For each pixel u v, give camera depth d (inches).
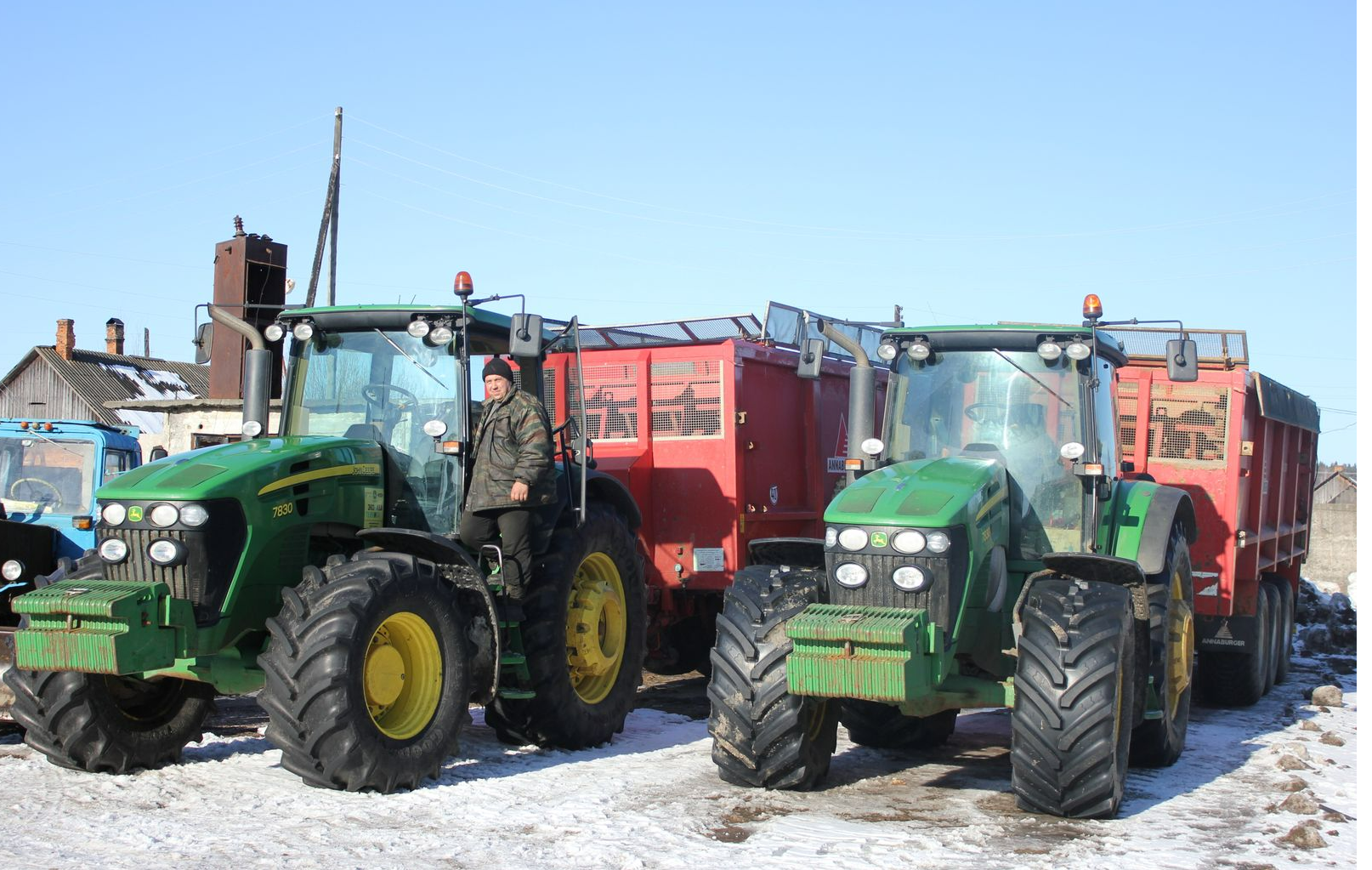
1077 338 279.0
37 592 235.1
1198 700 401.1
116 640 228.8
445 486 287.7
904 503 240.1
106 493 246.4
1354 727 348.5
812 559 264.8
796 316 437.7
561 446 313.1
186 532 240.4
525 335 283.3
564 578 294.7
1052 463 276.4
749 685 241.4
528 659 286.5
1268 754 298.0
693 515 389.7
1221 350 392.2
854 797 246.7
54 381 1508.4
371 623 240.7
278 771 258.5
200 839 206.1
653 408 396.8
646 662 424.8
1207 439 378.9
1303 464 505.0
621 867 192.9
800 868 192.2
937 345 288.0
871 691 221.3
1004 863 196.9
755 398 403.2
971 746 309.3
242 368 617.6
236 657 253.4
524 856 198.2
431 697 256.2
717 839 210.2
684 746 302.8
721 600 417.7
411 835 209.8
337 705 232.5
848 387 472.4
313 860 194.7
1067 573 256.2
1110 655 228.8
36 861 192.4
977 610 251.4
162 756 264.1
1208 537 376.8
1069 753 225.1
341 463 273.7
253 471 252.7
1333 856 203.2
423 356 292.2
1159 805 243.4
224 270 626.8
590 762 279.6
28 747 281.4
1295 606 522.3
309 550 271.9
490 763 276.8
